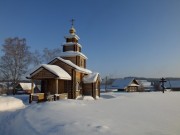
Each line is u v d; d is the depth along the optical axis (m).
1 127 10.18
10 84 47.12
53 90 26.53
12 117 11.98
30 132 8.00
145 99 22.98
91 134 6.87
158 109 13.96
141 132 7.34
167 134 7.26
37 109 12.65
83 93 29.47
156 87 80.81
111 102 18.09
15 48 39.19
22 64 39.41
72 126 7.75
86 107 13.67
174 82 80.81
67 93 26.22
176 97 28.00
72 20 32.47
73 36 31.50
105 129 7.38
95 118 9.44
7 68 38.47
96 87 30.45
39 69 23.62
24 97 28.73
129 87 66.00
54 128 7.78
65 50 31.38
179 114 12.08
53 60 27.27
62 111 11.45
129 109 13.32
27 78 23.86
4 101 19.53
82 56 31.14
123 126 8.05
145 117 10.47
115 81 69.88
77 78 27.64
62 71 25.38
